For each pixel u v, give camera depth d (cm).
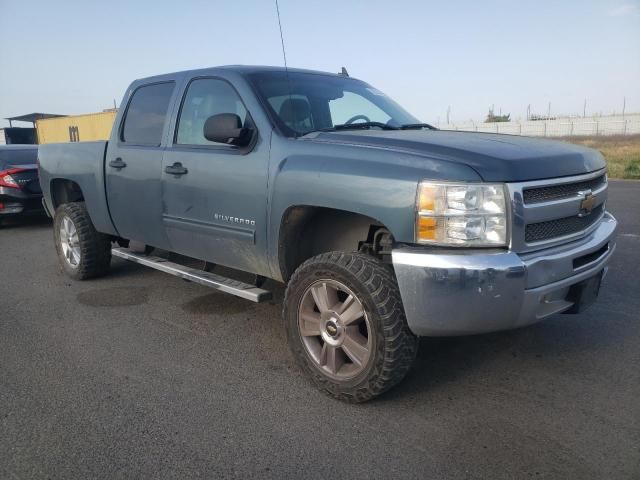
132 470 243
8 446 261
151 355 369
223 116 337
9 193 863
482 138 316
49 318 444
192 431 274
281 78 387
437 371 339
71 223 546
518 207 258
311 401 304
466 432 271
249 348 381
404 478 237
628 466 243
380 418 286
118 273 584
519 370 340
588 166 313
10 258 676
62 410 295
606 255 325
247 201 345
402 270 262
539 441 263
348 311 293
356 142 304
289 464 247
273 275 349
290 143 326
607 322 416
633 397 304
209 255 395
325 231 345
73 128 2862
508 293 253
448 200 254
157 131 431
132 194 449
